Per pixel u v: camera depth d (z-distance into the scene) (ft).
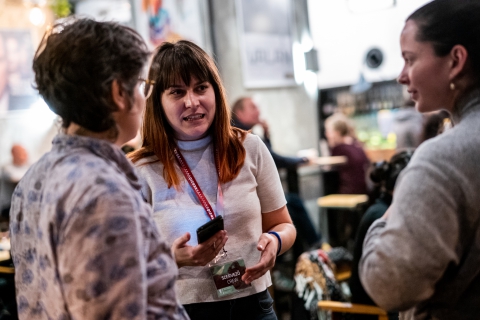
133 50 3.51
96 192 3.14
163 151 5.57
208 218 5.44
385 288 3.51
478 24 3.55
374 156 21.24
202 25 18.90
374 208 7.68
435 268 3.39
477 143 3.49
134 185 3.57
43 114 20.08
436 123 10.24
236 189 5.55
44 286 3.38
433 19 3.63
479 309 3.59
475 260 3.51
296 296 8.62
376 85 23.98
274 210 5.91
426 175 3.47
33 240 3.44
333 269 9.01
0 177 18.39
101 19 3.77
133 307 3.08
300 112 22.56
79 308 3.10
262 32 20.39
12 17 19.44
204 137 5.69
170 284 3.46
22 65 19.70
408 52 3.79
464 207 3.43
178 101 5.40
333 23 25.17
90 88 3.34
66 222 3.15
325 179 21.56
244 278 5.14
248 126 15.83
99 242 3.07
